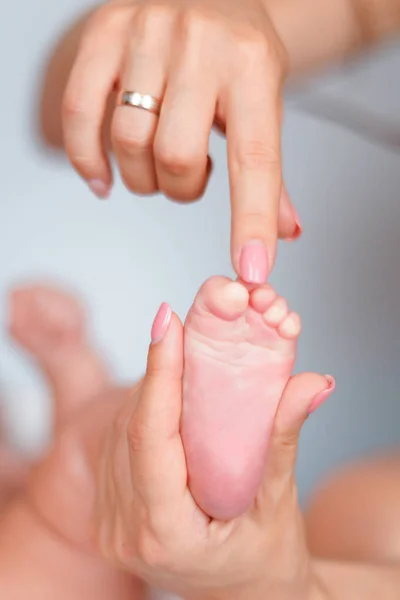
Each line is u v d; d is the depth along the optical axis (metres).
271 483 0.49
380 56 0.94
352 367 1.00
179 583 0.51
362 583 0.56
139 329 1.01
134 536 0.51
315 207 1.00
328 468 0.95
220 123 0.53
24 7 1.02
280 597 0.52
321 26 0.66
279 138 0.52
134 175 0.54
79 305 0.84
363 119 0.96
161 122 0.51
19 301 0.83
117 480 0.52
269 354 0.47
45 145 0.71
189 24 0.51
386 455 0.73
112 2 0.55
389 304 1.00
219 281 0.47
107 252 1.03
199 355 0.47
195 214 1.03
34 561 0.63
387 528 0.64
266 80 0.52
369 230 1.00
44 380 0.95
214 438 0.48
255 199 0.50
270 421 0.48
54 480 0.61
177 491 0.49
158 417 0.48
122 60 0.53
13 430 0.93
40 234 1.03
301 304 1.00
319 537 0.67
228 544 0.50
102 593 0.63
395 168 0.99
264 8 0.58
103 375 0.84
